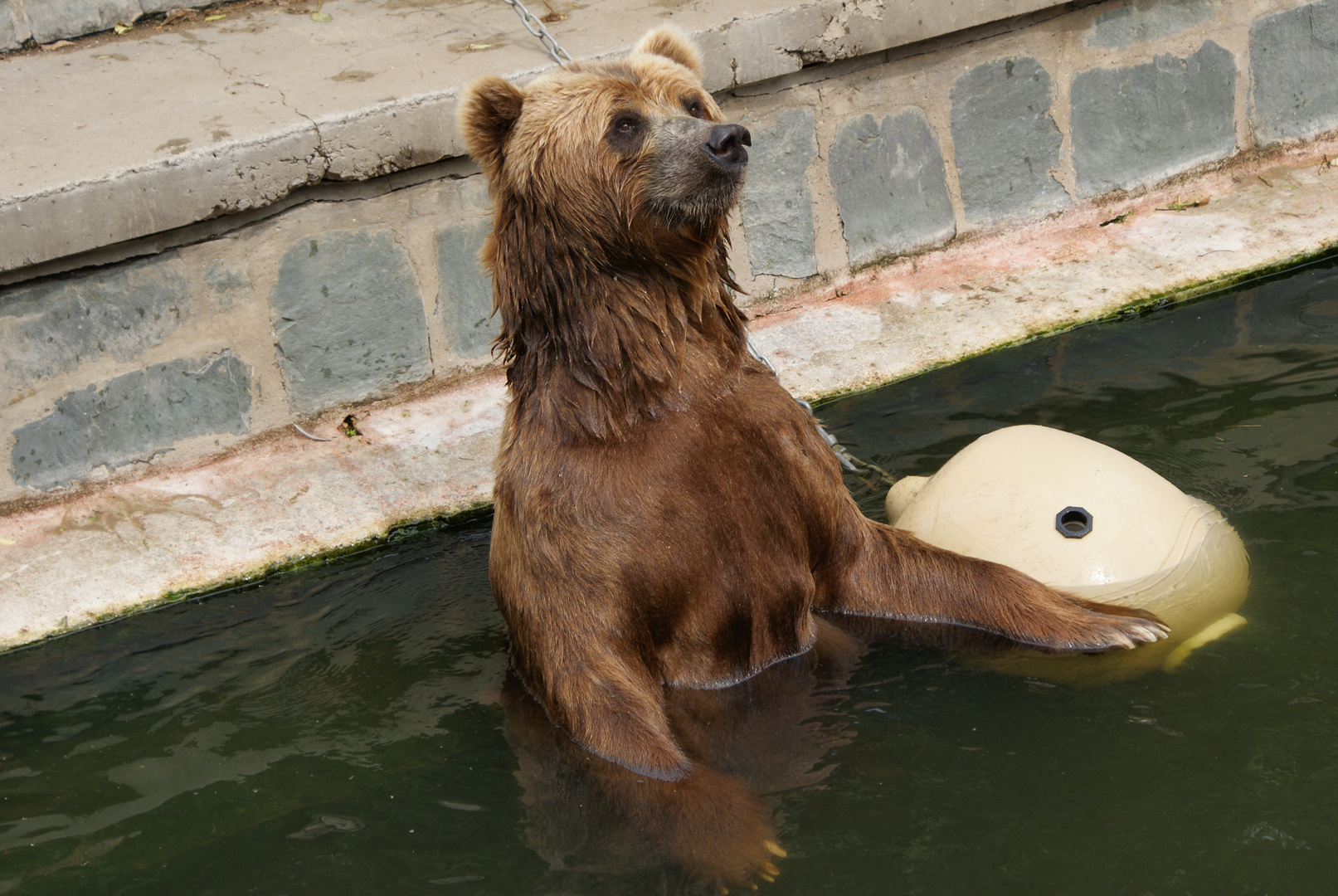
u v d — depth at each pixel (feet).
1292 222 22.29
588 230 12.35
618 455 12.67
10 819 12.06
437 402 19.72
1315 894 9.68
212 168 17.46
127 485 18.10
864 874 10.44
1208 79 23.97
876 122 21.90
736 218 21.26
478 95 12.78
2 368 17.22
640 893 10.59
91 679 14.35
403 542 17.06
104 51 21.91
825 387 19.17
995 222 23.12
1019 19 22.36
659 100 12.64
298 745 12.90
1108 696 12.37
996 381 18.79
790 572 13.55
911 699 12.80
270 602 15.80
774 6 20.66
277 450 18.78
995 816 10.91
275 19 23.07
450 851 11.25
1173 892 9.87
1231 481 15.30
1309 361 17.90
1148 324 19.95
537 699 13.29
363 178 18.51
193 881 11.09
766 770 11.98
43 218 16.65
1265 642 12.67
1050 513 14.10
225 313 18.40
